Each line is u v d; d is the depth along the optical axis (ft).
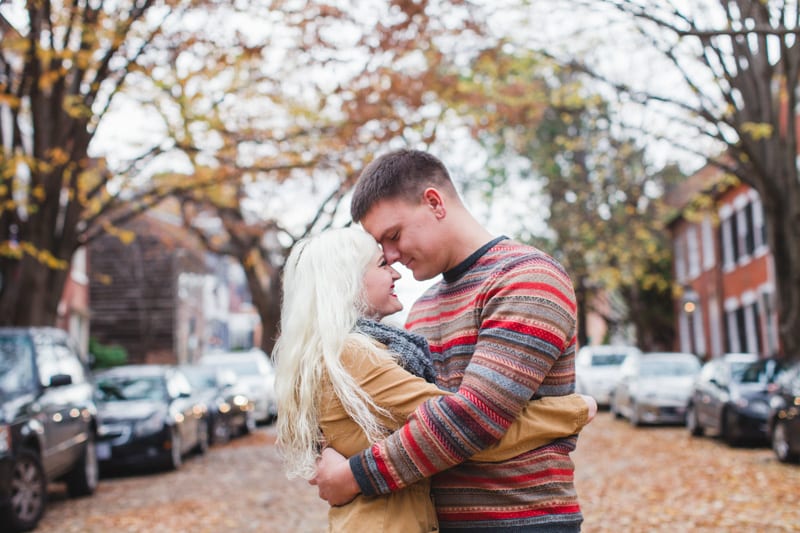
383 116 45.78
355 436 8.04
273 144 49.24
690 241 117.50
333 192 61.87
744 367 52.42
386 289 8.77
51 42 41.63
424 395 7.95
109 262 118.42
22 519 29.07
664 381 66.64
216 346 195.00
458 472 8.34
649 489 35.53
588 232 100.22
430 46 43.06
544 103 55.83
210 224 102.53
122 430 44.47
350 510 8.00
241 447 61.52
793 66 45.98
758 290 88.99
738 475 38.19
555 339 8.00
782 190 49.42
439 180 9.12
